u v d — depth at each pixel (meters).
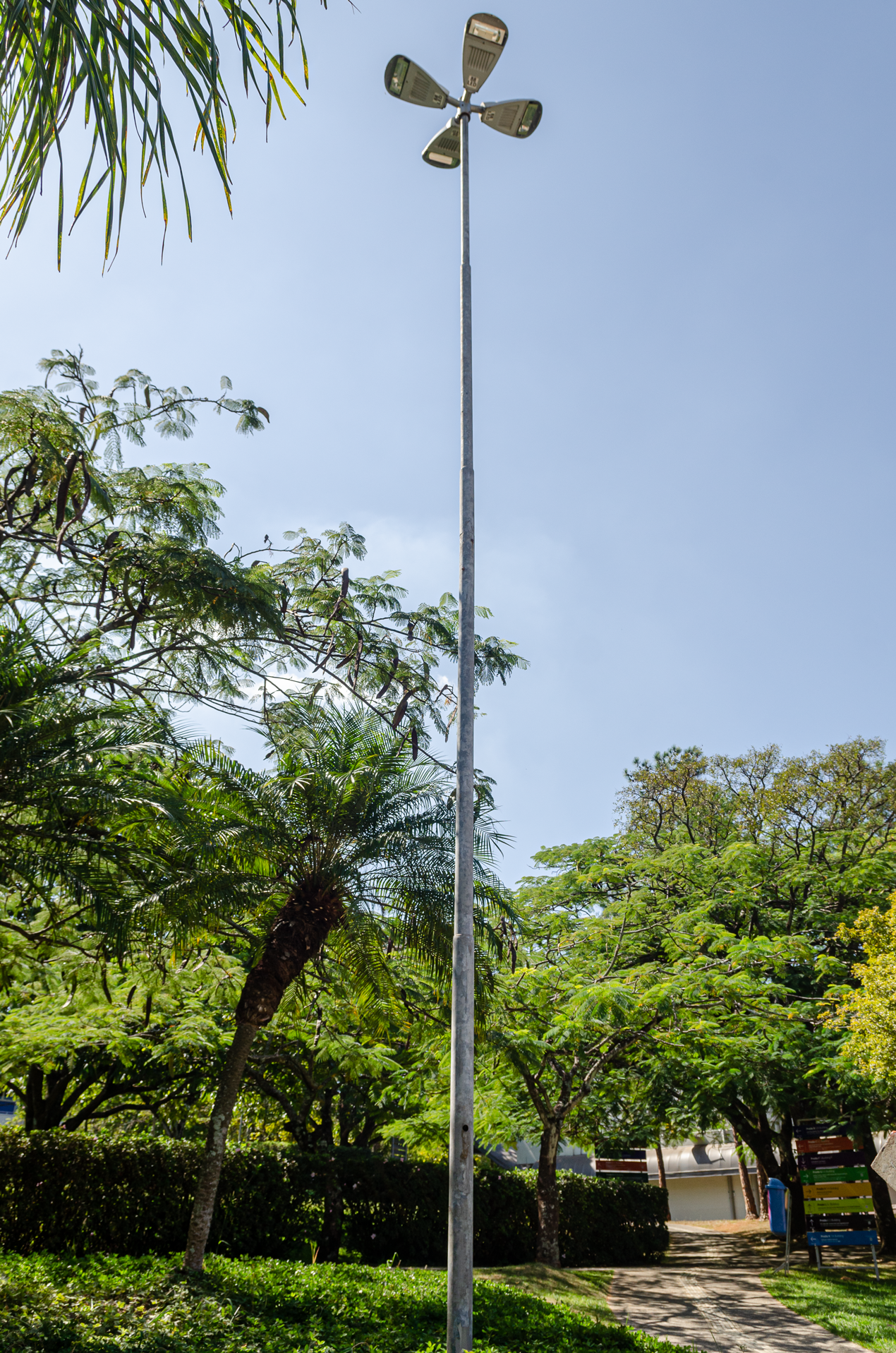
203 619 14.23
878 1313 15.29
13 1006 19.41
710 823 28.55
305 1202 20.48
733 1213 45.72
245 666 16.11
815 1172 19.88
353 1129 24.64
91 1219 17.62
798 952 20.12
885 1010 15.47
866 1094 18.64
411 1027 18.66
